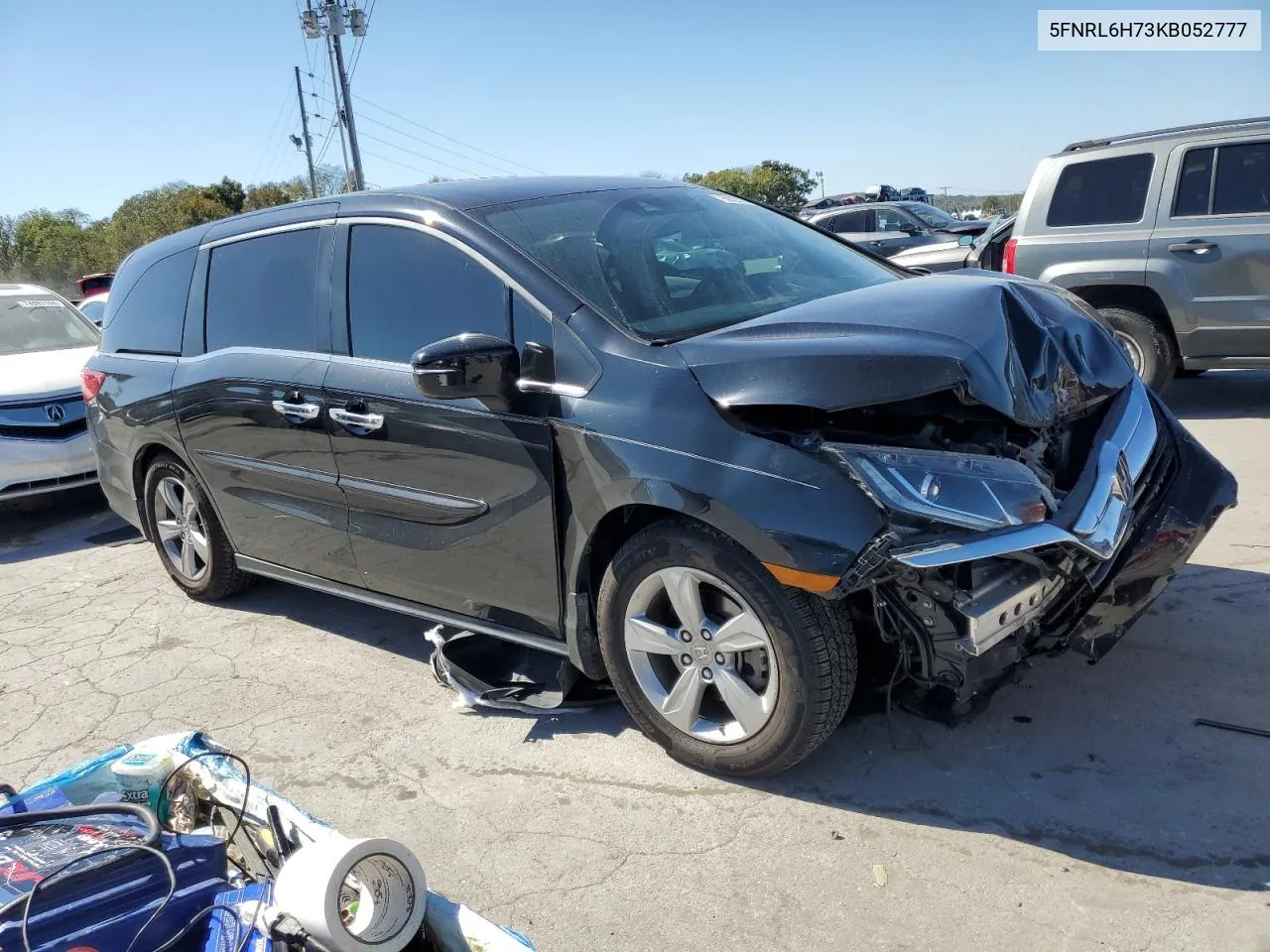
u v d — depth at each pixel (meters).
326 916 1.79
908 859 2.79
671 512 3.15
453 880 2.92
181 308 4.88
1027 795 3.01
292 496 4.29
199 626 5.05
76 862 1.99
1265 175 6.95
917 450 2.76
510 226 3.63
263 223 4.46
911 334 2.88
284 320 4.26
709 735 3.22
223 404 4.46
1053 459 3.20
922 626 2.82
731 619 3.07
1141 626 3.96
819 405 2.77
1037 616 3.05
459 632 4.10
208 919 1.93
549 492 3.30
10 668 4.78
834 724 3.00
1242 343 7.14
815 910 2.64
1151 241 7.32
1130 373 3.68
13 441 7.05
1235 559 4.51
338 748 3.72
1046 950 2.43
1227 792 2.93
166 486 5.20
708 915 2.67
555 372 3.29
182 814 2.60
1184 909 2.51
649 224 3.92
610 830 3.07
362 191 4.17
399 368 3.75
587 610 3.38
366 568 4.09
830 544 2.72
